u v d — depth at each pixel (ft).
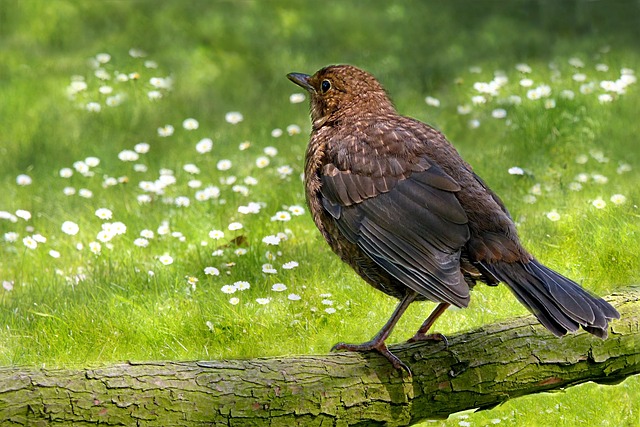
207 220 42.04
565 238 38.81
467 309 34.30
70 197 45.98
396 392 24.41
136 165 47.85
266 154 50.49
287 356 24.31
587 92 53.93
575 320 23.08
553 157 48.14
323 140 27.96
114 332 33.50
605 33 72.23
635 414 30.53
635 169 46.85
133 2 75.05
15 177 49.32
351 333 33.55
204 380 22.88
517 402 30.99
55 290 36.47
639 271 36.60
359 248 26.40
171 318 34.04
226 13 74.95
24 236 41.98
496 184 45.06
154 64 60.95
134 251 39.63
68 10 72.08
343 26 75.10
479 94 57.16
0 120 55.62
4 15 70.69
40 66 63.87
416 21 76.59
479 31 73.97
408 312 34.42
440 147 26.68
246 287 35.09
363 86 29.25
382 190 26.00
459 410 25.39
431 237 24.90
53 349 32.76
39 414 21.40
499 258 24.50
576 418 30.48
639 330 26.50
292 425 23.47
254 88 63.10
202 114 57.47
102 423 21.85
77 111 56.95
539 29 74.49
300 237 40.75
